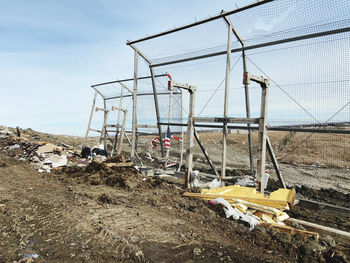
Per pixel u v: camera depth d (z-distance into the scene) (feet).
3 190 23.75
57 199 21.31
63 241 13.67
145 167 34.17
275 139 45.09
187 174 25.20
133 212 18.12
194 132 26.16
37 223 16.06
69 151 47.52
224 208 17.76
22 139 50.93
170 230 15.21
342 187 28.37
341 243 15.19
